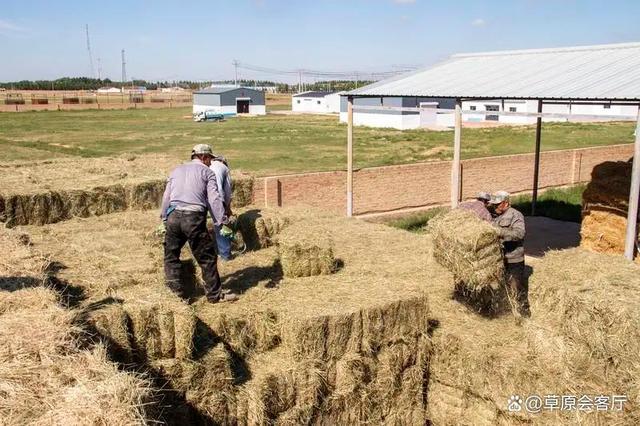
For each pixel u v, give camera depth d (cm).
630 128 4803
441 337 627
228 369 530
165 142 3772
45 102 8731
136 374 478
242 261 776
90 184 977
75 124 5262
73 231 823
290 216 866
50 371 389
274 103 11181
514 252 684
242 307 606
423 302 616
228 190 808
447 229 664
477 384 598
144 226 863
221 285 685
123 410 354
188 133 4428
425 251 873
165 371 505
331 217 1083
